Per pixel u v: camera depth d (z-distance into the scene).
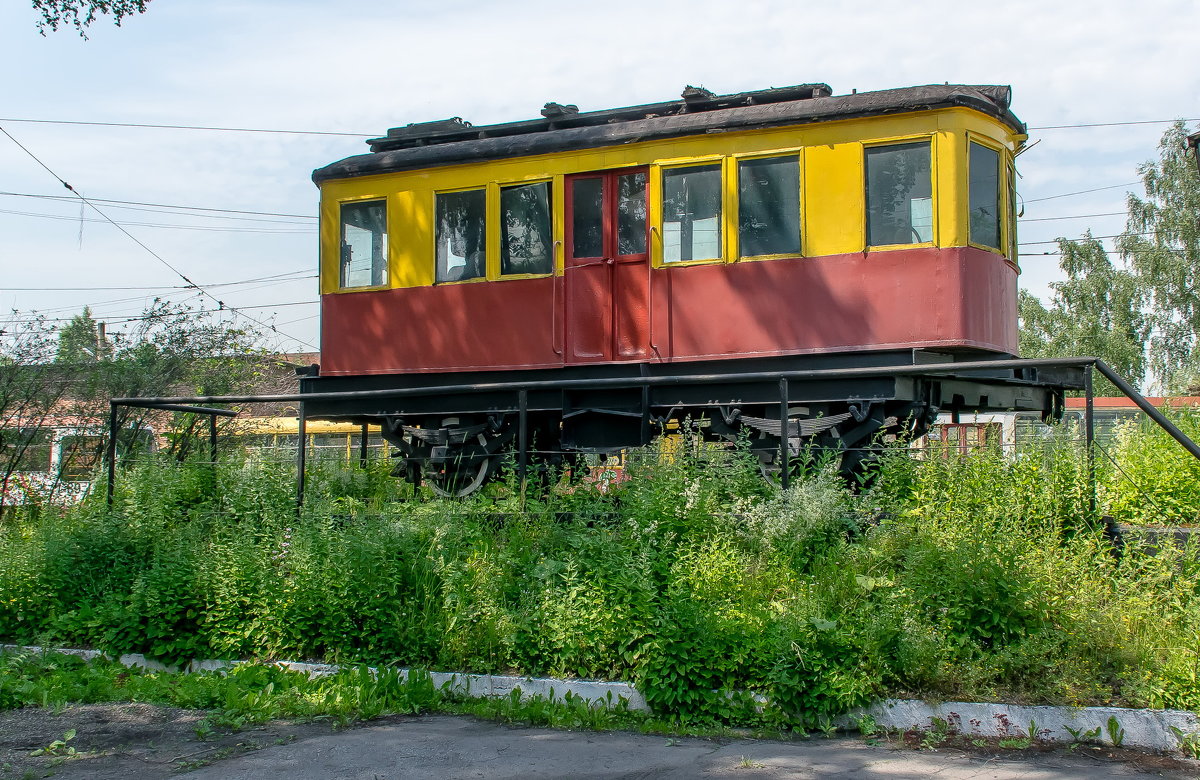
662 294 9.66
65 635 7.96
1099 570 6.56
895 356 8.91
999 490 7.16
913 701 5.89
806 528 7.01
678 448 8.04
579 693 6.41
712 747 5.69
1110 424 11.06
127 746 5.80
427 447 11.00
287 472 9.38
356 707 6.44
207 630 7.55
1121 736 5.56
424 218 10.62
